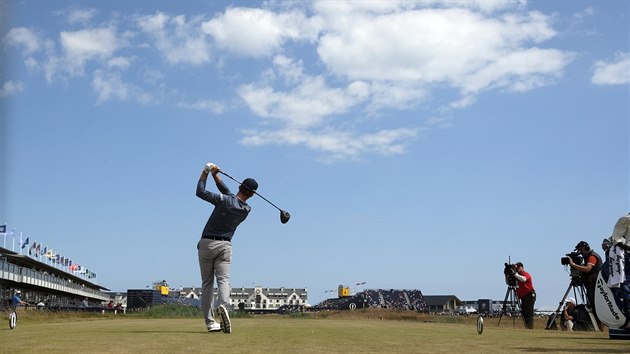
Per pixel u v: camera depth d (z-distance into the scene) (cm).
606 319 918
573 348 670
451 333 988
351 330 1023
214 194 838
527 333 1044
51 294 9725
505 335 941
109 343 653
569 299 1365
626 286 895
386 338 799
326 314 3384
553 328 1412
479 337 870
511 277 1512
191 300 6744
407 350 611
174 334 825
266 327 1114
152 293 7906
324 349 604
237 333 863
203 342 673
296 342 691
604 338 923
